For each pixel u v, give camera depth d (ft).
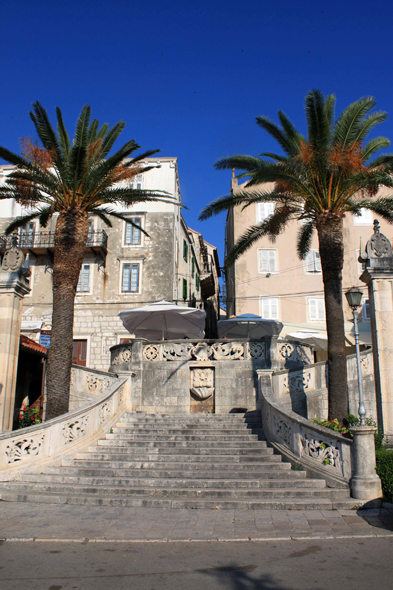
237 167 49.57
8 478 33.27
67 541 21.89
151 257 100.48
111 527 24.07
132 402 50.06
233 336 75.41
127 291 98.53
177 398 49.57
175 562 18.98
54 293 45.68
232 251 55.16
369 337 82.33
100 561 19.13
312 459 32.40
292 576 17.25
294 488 30.07
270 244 104.12
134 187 104.63
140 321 64.03
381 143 47.09
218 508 28.02
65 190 47.55
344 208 46.42
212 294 162.09
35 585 16.47
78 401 51.83
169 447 38.40
